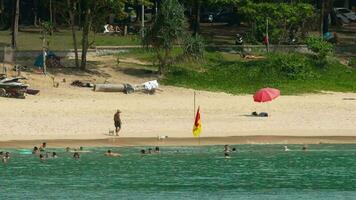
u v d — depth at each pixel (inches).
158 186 3612.2
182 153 4200.3
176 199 3410.4
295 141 4456.2
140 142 4340.6
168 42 6269.7
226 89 6072.8
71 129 4557.1
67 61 6412.4
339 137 4510.3
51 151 4163.4
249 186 3631.9
